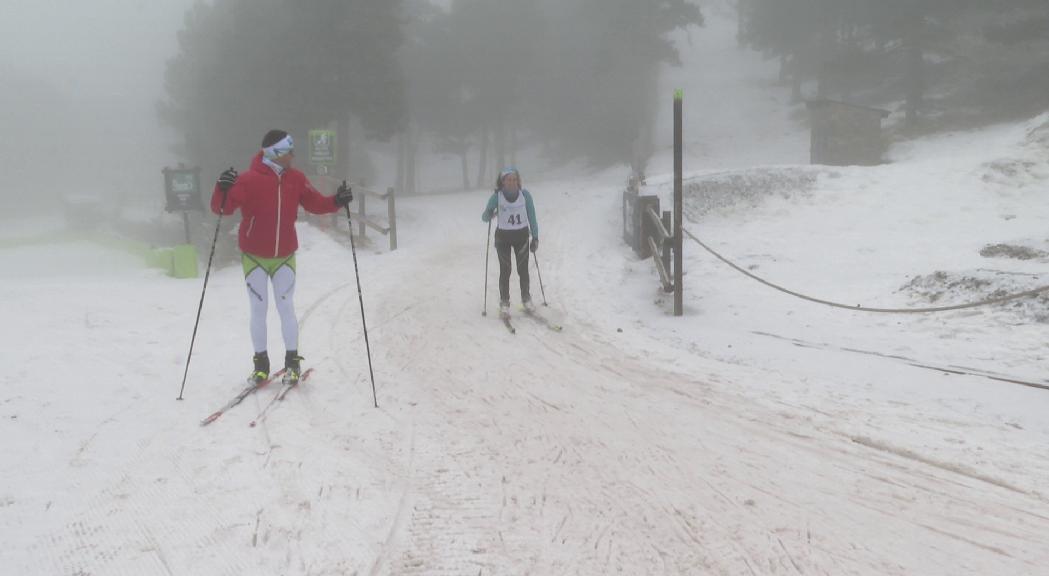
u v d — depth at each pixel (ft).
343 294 29.45
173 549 9.04
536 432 13.88
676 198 25.25
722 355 20.31
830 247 36.96
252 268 15.94
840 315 24.57
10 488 10.55
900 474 11.71
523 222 25.41
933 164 52.08
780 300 27.32
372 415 14.67
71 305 25.13
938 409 14.99
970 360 18.47
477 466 12.12
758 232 41.83
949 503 10.58
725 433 13.82
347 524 9.86
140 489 10.77
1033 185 46.32
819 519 10.16
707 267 34.35
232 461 11.97
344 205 16.35
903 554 9.14
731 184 49.90
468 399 16.01
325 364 18.56
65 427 13.21
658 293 29.53
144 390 15.79
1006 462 12.00
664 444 13.24
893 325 22.68
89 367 17.30
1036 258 29.86
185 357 18.80
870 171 52.31
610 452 12.84
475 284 32.55
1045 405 14.88
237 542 9.27
